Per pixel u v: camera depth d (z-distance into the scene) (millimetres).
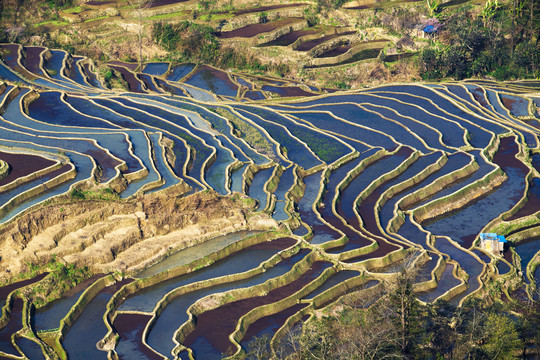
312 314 104188
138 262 111688
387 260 118312
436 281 114812
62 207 114125
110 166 129750
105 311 100938
